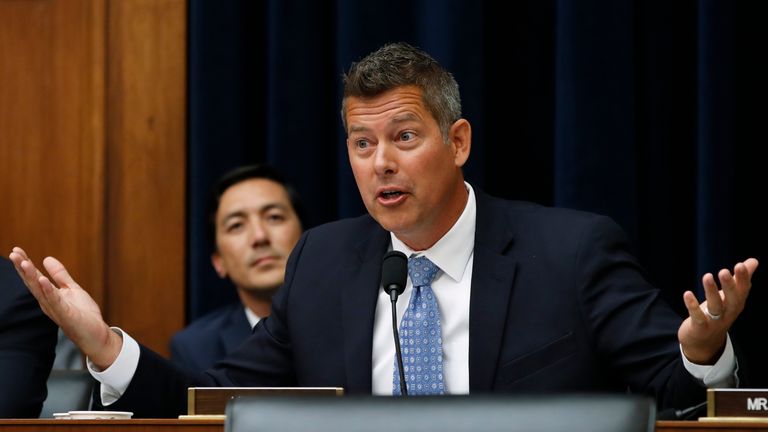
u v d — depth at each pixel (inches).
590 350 262.7
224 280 428.8
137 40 447.5
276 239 401.4
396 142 260.8
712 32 391.9
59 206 445.7
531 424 130.4
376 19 412.5
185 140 445.4
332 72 430.9
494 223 277.7
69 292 256.1
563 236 271.4
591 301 263.6
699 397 237.8
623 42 398.0
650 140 410.9
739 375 240.5
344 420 134.3
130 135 446.0
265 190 404.5
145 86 446.6
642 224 409.7
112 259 444.8
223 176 410.0
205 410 233.9
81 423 212.7
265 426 135.6
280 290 292.2
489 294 268.1
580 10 398.9
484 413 132.1
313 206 423.8
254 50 442.6
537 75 421.1
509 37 422.9
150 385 258.8
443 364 267.6
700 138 393.4
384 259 248.4
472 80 403.9
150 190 444.8
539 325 264.2
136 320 442.9
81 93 447.5
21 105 449.1
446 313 271.9
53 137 447.5
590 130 396.8
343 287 280.2
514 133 421.4
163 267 443.5
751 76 402.3
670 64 411.5
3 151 448.1
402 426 132.8
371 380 268.7
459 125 271.0
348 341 272.5
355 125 261.4
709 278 222.7
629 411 129.2
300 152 424.2
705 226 390.6
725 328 227.3
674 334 255.0
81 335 249.8
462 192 276.7
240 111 430.9
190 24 445.1
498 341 263.7
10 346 287.9
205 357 390.0
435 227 269.9
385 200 261.9
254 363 286.2
